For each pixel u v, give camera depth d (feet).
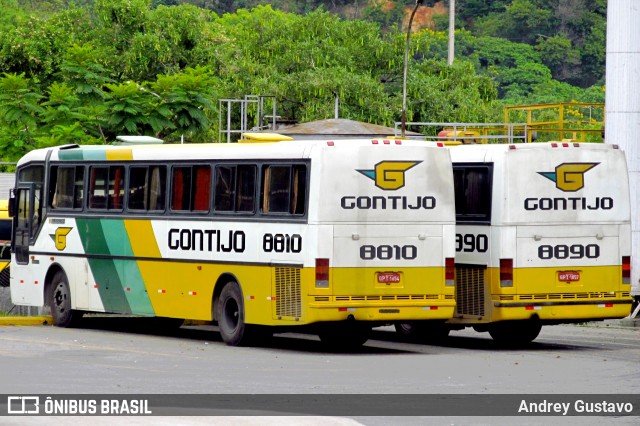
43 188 126.21
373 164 97.30
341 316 96.07
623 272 106.22
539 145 103.96
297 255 97.09
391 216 97.71
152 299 112.47
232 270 103.45
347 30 292.40
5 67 271.49
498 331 111.14
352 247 96.48
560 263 103.96
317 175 95.96
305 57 282.36
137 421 60.64
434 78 286.46
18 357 92.17
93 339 109.40
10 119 182.80
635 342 113.50
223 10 452.35
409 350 103.81
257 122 216.74
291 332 112.27
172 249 110.01
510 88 387.14
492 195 103.40
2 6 391.65
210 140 245.04
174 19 282.56
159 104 173.27
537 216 103.60
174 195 110.32
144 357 93.15
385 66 289.53
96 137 176.86
